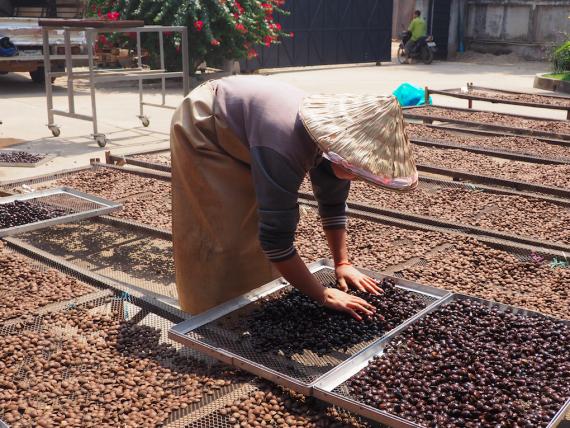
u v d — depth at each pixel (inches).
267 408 101.5
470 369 103.3
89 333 125.8
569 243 183.9
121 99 476.4
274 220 102.3
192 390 107.3
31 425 97.0
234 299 124.0
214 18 530.3
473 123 358.3
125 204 224.5
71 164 284.8
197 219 123.3
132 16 529.7
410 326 116.2
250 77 116.0
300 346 111.6
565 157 288.0
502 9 831.7
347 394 98.3
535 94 477.7
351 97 104.7
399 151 101.7
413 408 94.4
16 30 466.9
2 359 116.2
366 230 194.9
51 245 191.8
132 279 168.4
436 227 196.5
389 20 772.0
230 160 118.3
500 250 179.0
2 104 437.4
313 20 706.2
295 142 100.3
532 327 116.3
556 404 94.2
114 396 105.0
